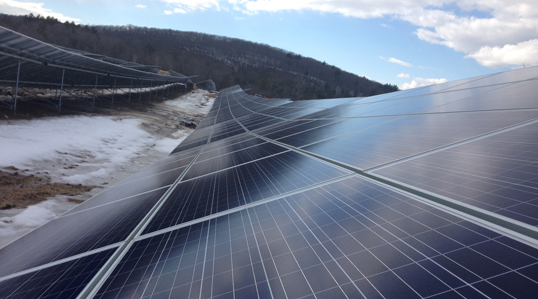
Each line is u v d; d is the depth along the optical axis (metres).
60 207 14.96
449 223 2.99
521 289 1.99
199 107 90.06
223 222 4.97
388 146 6.51
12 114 28.81
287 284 2.91
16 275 5.60
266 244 3.79
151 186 9.95
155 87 96.75
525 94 7.28
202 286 3.34
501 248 2.41
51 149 22.95
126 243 5.30
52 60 34.09
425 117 8.30
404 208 3.59
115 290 3.83
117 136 33.22
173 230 5.31
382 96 17.08
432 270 2.45
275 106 31.88
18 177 17.03
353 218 3.75
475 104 8.01
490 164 4.05
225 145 14.91
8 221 12.69
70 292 4.07
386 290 2.41
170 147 34.91
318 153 7.72
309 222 4.04
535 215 2.65
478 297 2.05
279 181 6.31
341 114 14.28
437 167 4.52
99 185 19.25
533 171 3.47
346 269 2.84
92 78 53.31
